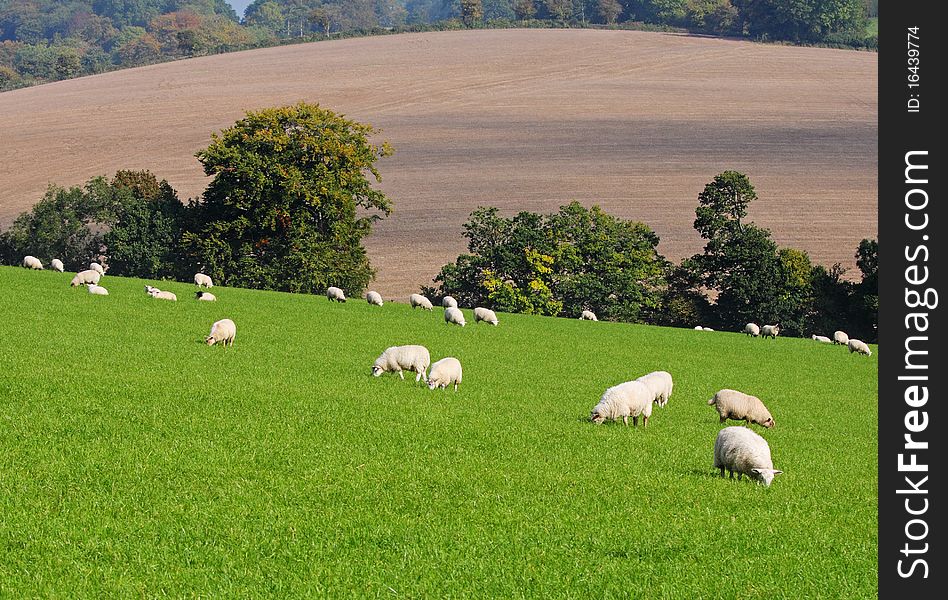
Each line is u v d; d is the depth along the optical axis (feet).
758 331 342.44
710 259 449.06
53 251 446.60
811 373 237.86
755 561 79.71
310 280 395.14
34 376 135.33
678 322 442.09
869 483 116.06
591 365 216.54
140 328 204.95
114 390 131.75
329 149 404.16
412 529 83.35
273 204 395.34
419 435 120.37
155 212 424.87
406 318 273.75
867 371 247.09
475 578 73.15
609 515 90.79
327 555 76.33
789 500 101.14
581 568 76.13
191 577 70.44
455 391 161.17
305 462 103.04
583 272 449.89
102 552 74.02
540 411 147.43
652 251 465.88
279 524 82.53
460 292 452.35
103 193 452.76
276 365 172.04
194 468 97.50
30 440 103.24
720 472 112.16
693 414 159.33
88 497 86.38
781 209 633.20
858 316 426.51
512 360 212.43
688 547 82.89
